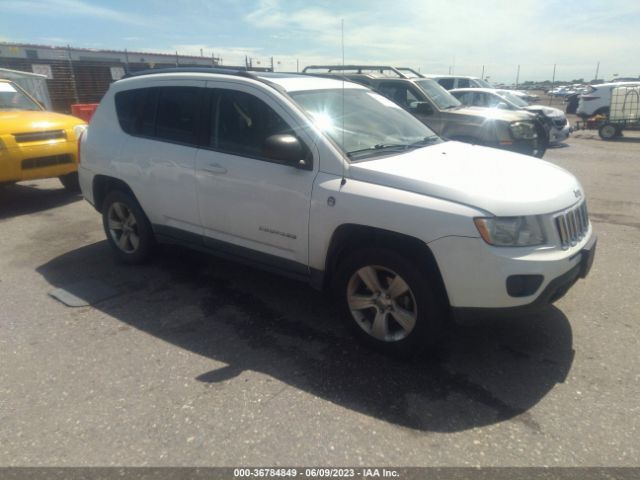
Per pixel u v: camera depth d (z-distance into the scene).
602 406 2.71
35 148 6.79
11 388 2.93
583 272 3.12
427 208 2.84
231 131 3.77
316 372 3.07
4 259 5.05
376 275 3.16
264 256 3.71
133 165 4.39
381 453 2.40
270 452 2.41
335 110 3.73
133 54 28.91
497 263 2.71
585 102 18.56
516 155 3.87
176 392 2.88
